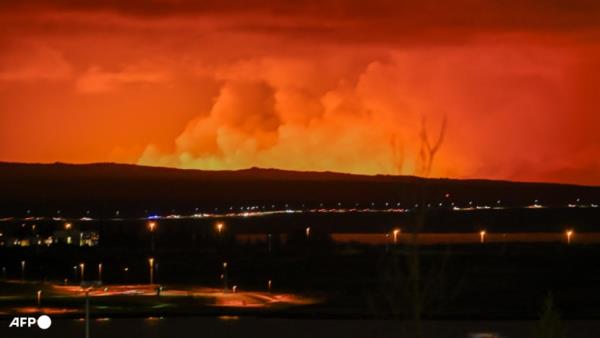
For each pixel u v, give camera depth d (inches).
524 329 4106.8
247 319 4475.9
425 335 3858.3
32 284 6136.8
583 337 3882.9
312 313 4562.0
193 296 5344.5
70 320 4441.4
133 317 4542.3
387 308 4707.2
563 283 5964.6
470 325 4178.2
